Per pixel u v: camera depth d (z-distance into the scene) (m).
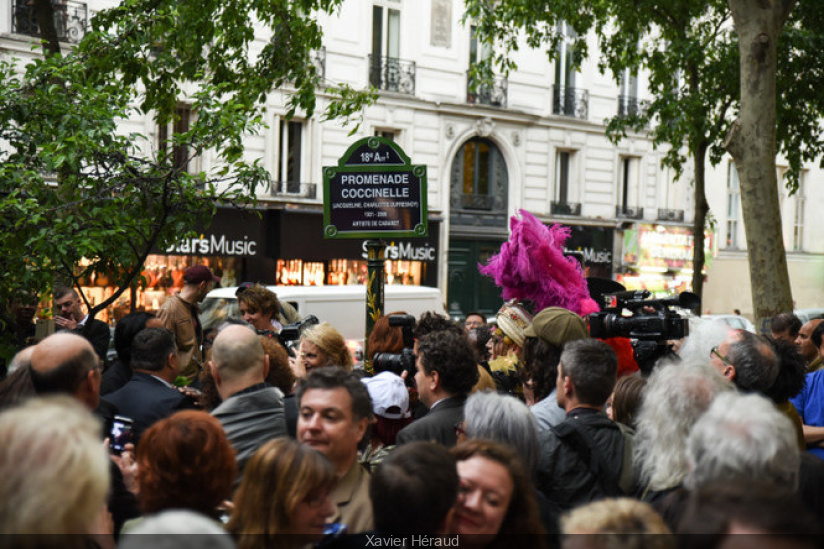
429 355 3.93
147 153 17.95
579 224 26.16
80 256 5.75
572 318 4.41
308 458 2.55
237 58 10.46
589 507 2.12
